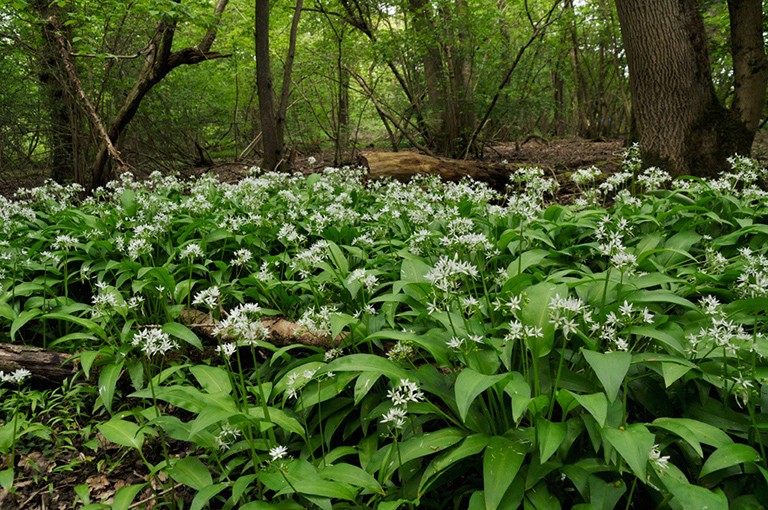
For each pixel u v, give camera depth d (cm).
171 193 679
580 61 2523
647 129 712
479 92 1355
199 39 1434
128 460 308
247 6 1426
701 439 212
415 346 293
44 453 310
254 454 241
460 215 497
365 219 568
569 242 447
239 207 593
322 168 1284
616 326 270
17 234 523
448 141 1412
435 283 271
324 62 1492
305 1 1379
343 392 305
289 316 393
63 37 891
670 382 221
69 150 1117
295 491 216
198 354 393
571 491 227
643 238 424
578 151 1433
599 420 185
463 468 244
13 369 355
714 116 682
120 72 1120
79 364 368
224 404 251
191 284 422
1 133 1062
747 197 491
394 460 233
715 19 956
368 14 1302
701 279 332
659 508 213
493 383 206
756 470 210
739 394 244
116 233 537
